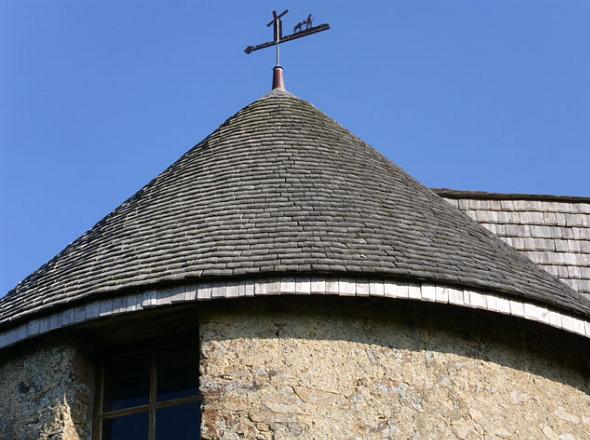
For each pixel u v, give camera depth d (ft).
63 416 42.19
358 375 40.91
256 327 41.42
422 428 40.57
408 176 49.98
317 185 46.14
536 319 42.91
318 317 41.60
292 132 49.85
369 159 49.39
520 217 60.49
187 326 43.04
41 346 43.78
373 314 41.96
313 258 41.39
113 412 43.39
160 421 42.73
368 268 41.14
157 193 48.06
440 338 42.27
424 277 41.47
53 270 46.29
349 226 43.73
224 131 50.88
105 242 46.01
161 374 43.57
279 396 40.34
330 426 39.99
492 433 41.50
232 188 46.26
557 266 59.06
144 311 41.68
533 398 43.01
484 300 42.14
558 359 44.57
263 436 39.75
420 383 41.27
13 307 44.91
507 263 45.19
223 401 40.34
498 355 43.01
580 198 61.77
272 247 42.16
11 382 43.93
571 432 43.45
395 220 44.98
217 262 41.63
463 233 46.26
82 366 43.45
